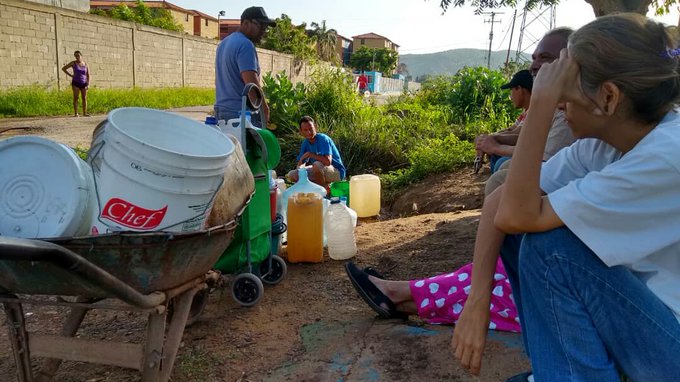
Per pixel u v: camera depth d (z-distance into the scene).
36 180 2.02
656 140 1.47
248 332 2.88
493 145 3.47
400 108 12.92
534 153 1.58
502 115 11.11
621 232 1.50
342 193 5.87
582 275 1.55
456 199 6.43
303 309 3.16
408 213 6.75
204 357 2.62
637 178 1.46
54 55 19.86
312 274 3.77
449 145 8.90
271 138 3.29
